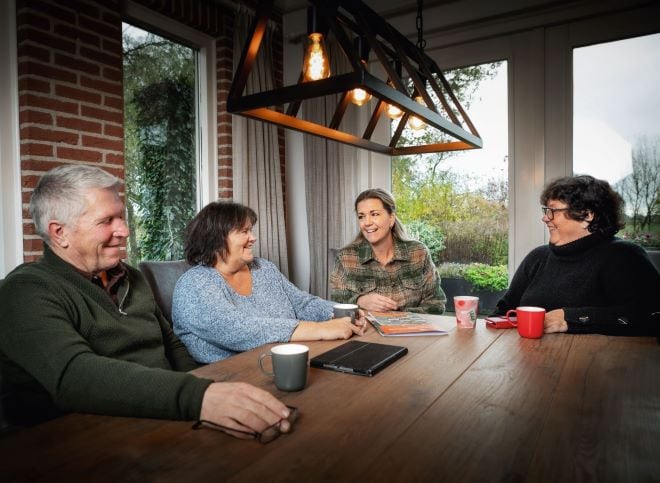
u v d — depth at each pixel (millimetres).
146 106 2562
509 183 2846
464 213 2990
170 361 1465
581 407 858
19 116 1955
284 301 1763
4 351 979
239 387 831
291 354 933
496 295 2910
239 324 1385
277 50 3223
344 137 1598
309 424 789
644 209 2512
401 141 3195
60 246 1165
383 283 2154
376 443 717
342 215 3176
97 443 725
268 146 2967
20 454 688
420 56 1647
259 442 722
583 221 1618
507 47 2824
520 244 2818
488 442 720
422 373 1062
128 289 1334
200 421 776
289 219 3352
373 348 1230
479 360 1165
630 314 1408
